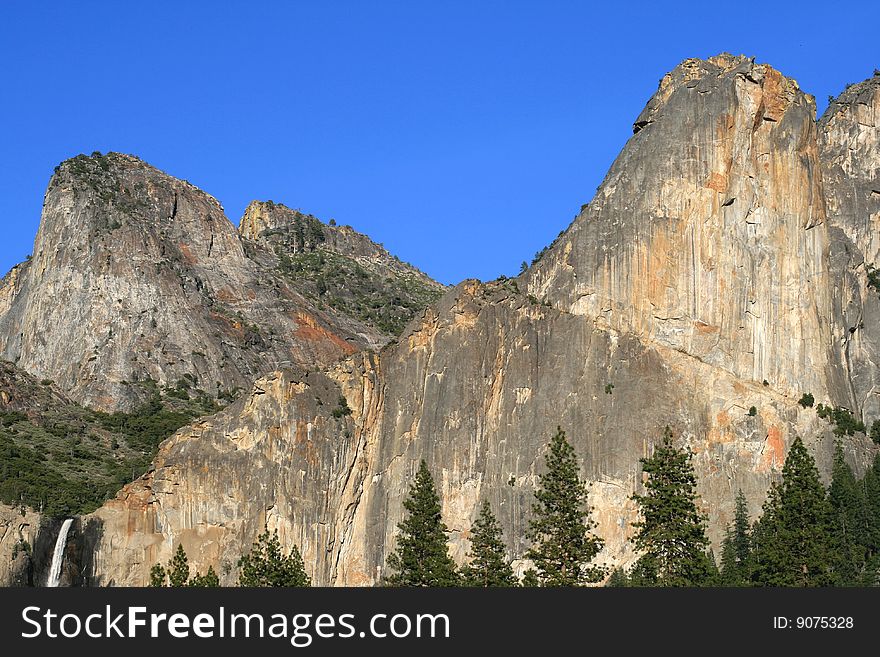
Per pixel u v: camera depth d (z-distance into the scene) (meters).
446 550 160.12
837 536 161.38
